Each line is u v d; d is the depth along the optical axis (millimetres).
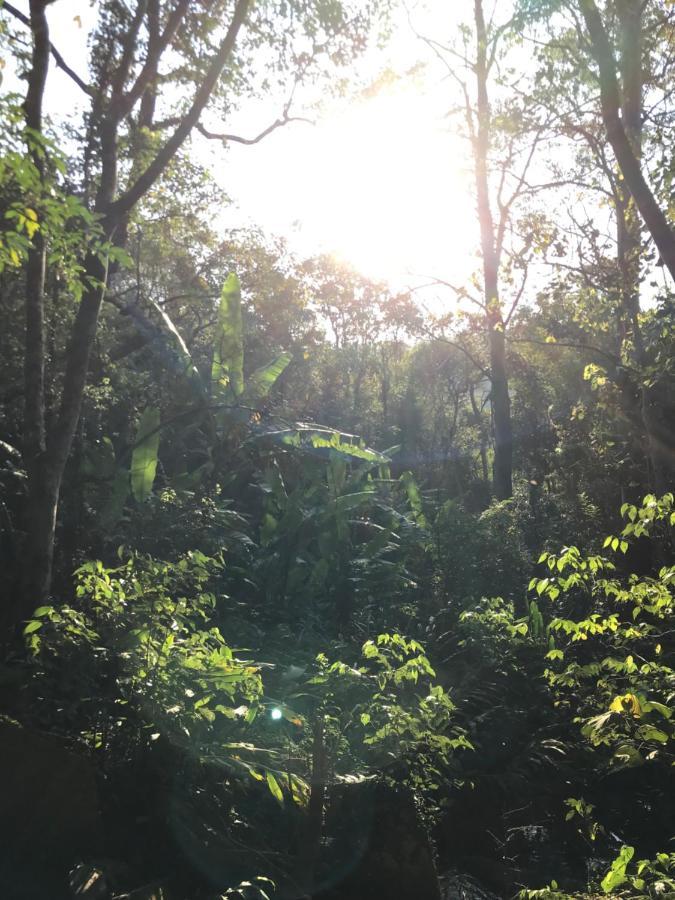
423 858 6203
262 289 26422
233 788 6117
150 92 15469
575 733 9117
